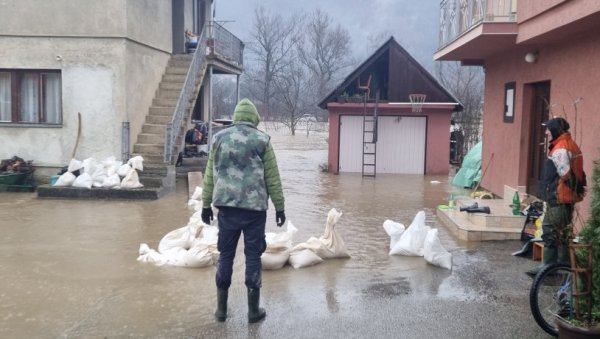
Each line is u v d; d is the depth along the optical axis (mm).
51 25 13156
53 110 13594
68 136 13352
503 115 11812
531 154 10641
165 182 12414
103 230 8859
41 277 6453
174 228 9055
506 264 6953
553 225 5449
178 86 15414
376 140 17125
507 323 5129
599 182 4602
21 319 5234
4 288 6078
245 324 5129
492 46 10695
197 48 15578
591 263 4477
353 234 8672
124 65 13133
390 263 7023
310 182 15297
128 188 11766
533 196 9875
